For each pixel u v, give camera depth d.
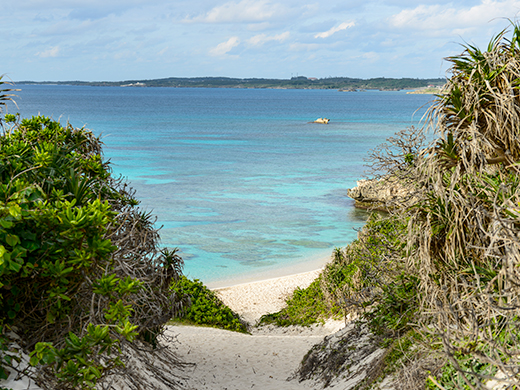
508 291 3.46
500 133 4.78
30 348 4.45
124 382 5.79
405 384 5.14
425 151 5.24
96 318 4.56
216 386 9.34
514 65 4.76
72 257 3.89
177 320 17.47
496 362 3.12
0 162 4.98
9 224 3.62
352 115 151.25
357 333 10.22
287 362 11.52
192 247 29.28
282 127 110.62
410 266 6.14
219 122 121.75
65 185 5.14
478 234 4.86
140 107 175.75
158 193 42.09
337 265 17.92
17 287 4.13
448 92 5.13
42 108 143.00
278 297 22.36
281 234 32.06
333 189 44.94
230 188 44.91
